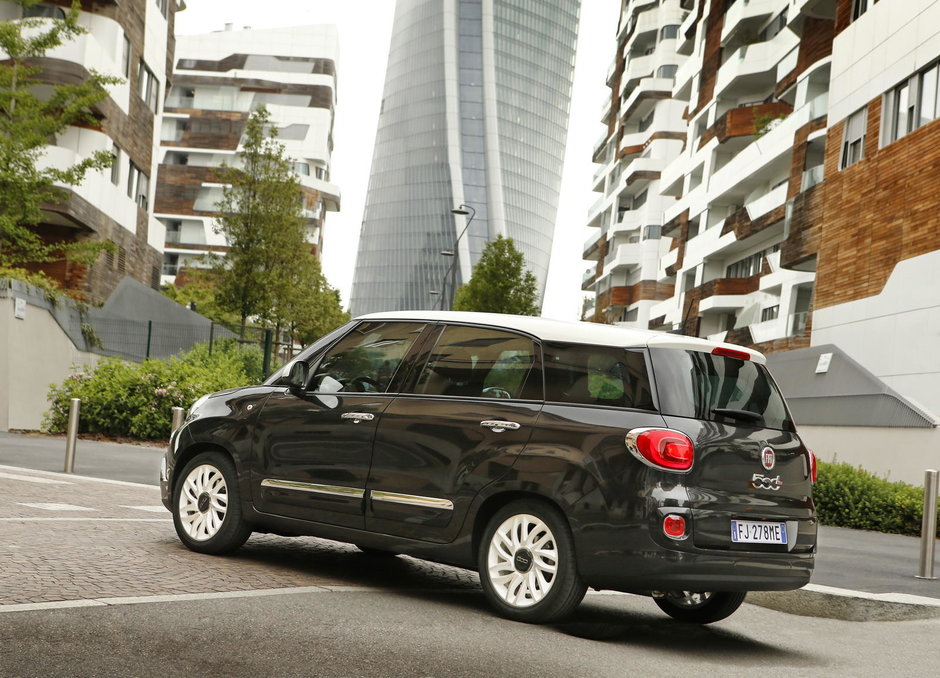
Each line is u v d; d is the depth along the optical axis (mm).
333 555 8375
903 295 23344
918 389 22172
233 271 41844
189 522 7793
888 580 9844
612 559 5832
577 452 6023
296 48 99375
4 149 23406
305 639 5141
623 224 69188
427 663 4883
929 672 5941
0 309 21969
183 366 23109
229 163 93062
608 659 5406
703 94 50844
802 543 6316
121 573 6457
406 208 156000
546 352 6477
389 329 7293
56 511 9406
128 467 15492
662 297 64500
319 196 94875
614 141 78000
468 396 6625
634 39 71500
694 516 5805
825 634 7094
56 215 30344
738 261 45781
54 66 30516
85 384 22047
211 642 4898
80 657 4418
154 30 38969
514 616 6184
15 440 19047
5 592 5547
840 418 22109
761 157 39406
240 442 7535
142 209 38625
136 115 37156
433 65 156750
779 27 43531
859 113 26734
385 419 6836
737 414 6223
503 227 151125
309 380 7434
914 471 19141
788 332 34062
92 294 33062
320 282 63625
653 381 6074
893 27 25109
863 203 25875
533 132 158250
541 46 161625
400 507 6648
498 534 6297
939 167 22391
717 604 6914
